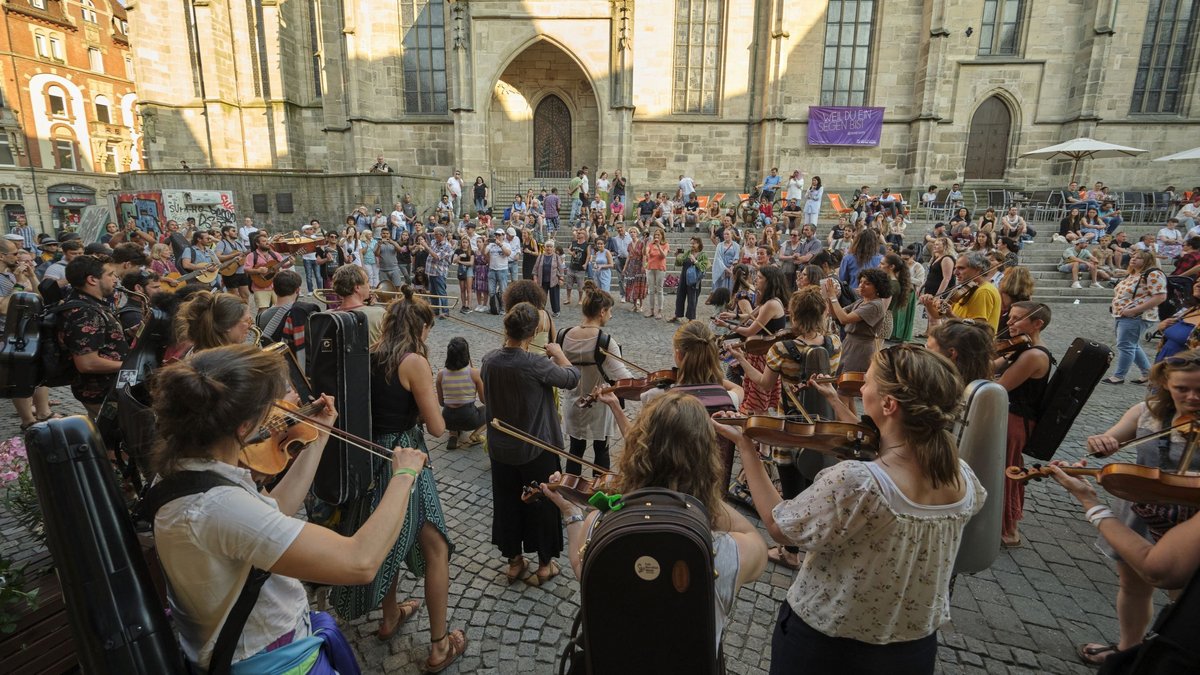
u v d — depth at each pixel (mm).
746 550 1693
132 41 25781
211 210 20969
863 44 24156
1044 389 3826
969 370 3033
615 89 23188
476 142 23562
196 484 1431
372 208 20922
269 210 21938
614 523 1410
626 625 1428
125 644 1407
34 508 2850
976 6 23484
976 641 3279
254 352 1571
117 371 4430
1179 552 1742
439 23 24281
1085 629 3377
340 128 25828
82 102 42906
